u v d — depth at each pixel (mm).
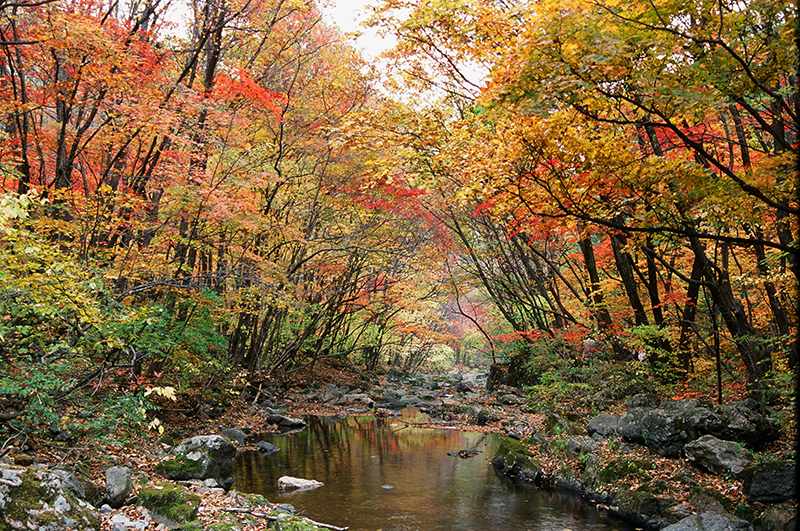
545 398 16781
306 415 19391
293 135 18078
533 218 9906
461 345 38594
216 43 14305
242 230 14328
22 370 7711
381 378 33531
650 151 9234
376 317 28781
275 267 15703
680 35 6082
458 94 12078
